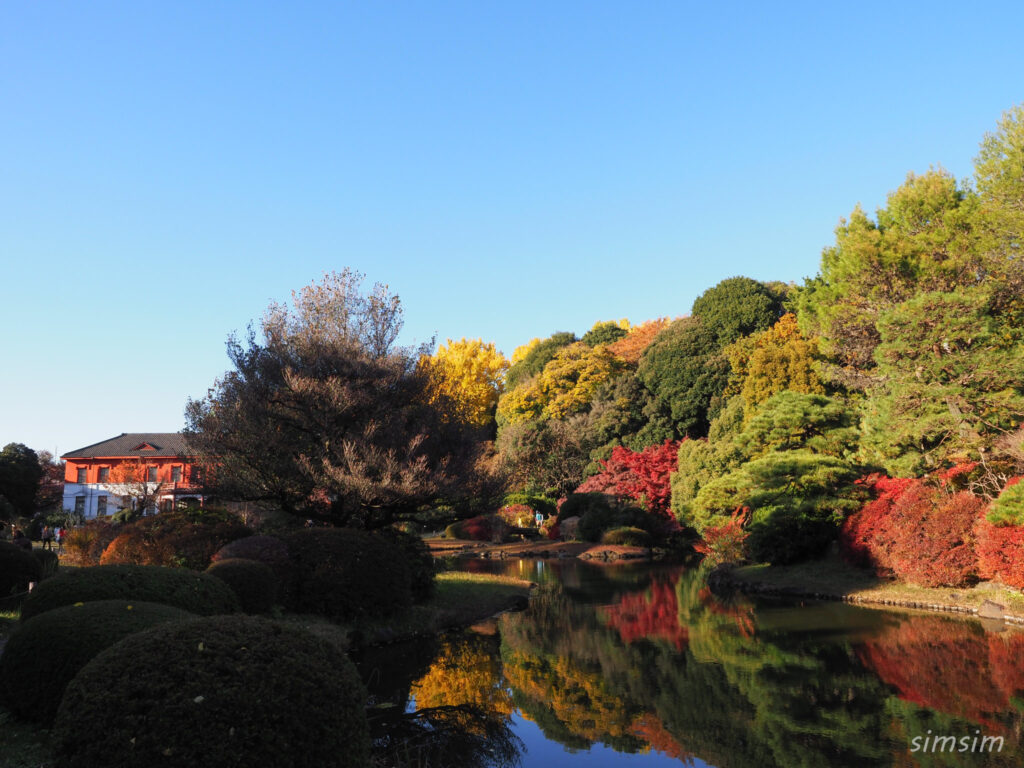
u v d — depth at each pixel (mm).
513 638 13250
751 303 43812
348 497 14555
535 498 43938
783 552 21281
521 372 61625
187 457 16062
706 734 7504
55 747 4367
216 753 4234
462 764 6742
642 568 27500
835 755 6637
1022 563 14023
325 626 11523
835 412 22438
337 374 15281
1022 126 19703
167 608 6973
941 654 10766
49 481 51344
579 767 6660
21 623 7754
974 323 17703
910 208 23000
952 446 18828
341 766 4602
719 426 35531
